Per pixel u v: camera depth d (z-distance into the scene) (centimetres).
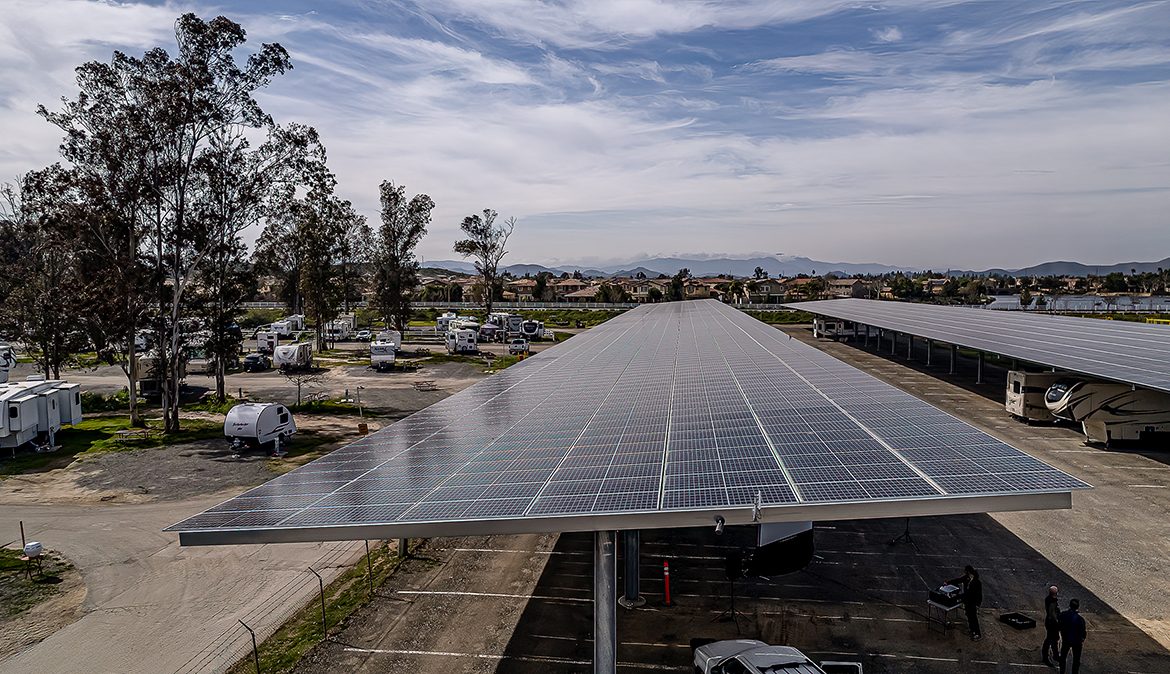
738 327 4881
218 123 4131
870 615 1650
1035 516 2278
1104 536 2092
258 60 4156
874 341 7700
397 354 7519
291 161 4444
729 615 1662
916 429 1455
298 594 1850
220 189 4200
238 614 1742
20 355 7394
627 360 3180
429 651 1533
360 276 10819
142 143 3875
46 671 1488
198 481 2942
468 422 1917
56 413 3600
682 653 1498
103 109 3825
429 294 17662
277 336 8175
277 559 2097
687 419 1708
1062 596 1711
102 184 3756
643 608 1708
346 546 2194
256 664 1480
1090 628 1550
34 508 2594
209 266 4472
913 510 1030
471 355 7450
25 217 5431
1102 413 3088
